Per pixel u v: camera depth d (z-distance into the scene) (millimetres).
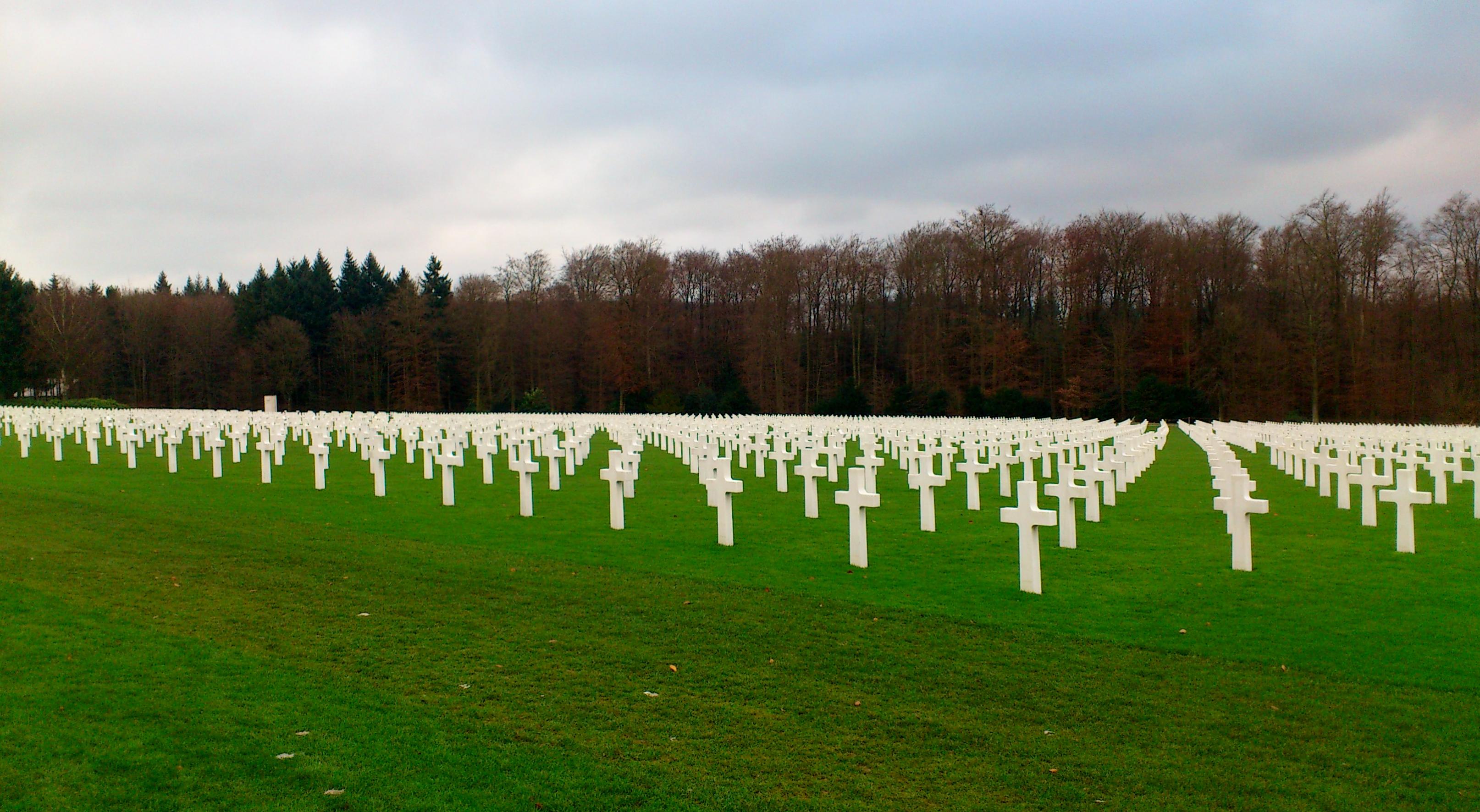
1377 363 58031
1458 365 56750
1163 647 8453
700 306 86562
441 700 7031
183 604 9492
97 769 5750
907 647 8422
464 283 86250
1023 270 73312
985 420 42344
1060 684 7520
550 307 80250
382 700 6992
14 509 15258
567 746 6270
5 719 6418
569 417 44094
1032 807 5559
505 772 5879
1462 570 11688
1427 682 7547
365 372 86625
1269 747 6371
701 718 6785
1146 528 14945
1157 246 68625
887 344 78938
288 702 6906
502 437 31906
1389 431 33750
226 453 27141
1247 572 11547
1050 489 13164
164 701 6852
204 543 12586
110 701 6816
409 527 14391
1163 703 7133
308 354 86875
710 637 8633
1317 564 12086
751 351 74500
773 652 8242
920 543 13391
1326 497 19094
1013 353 67188
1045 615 9484
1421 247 58344
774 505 17156
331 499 17484
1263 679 7641
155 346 85500
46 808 5254
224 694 7035
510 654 8078
